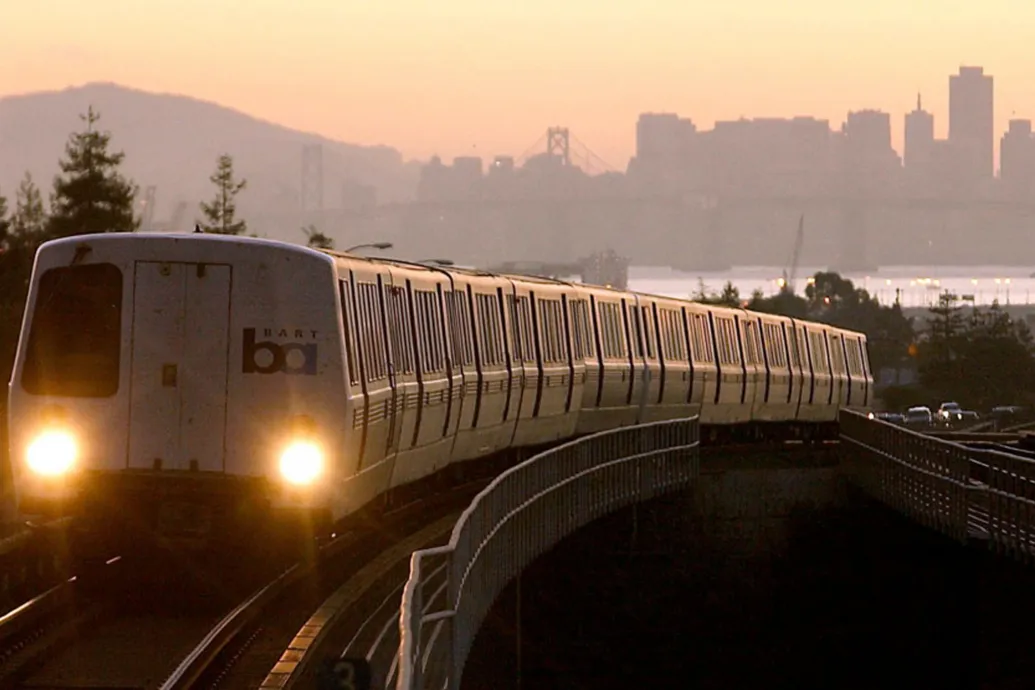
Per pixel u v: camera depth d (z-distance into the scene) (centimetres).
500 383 10256
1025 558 7950
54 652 5200
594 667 9575
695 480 12188
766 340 17725
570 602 9206
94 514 6316
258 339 6284
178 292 6297
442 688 4319
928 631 10269
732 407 16575
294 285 6322
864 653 11362
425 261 9994
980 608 9531
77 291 6309
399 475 8131
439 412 8756
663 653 10931
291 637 5447
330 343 6347
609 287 13662
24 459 6309
